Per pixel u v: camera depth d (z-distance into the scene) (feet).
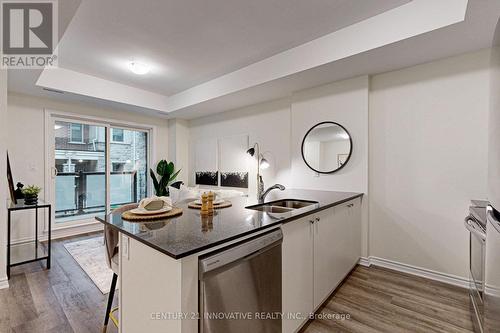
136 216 4.90
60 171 12.77
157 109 14.29
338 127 9.45
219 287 3.46
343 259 7.52
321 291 6.15
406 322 5.70
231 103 12.86
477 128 7.10
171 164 15.99
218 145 15.07
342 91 9.39
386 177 8.68
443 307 6.27
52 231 12.31
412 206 8.18
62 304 6.45
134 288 4.04
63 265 8.95
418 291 7.05
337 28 7.54
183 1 6.25
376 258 8.88
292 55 8.77
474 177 7.16
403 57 7.50
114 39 8.13
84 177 13.64
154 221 4.68
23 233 11.50
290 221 4.90
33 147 11.71
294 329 5.06
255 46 8.66
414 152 8.14
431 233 7.84
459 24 5.77
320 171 9.88
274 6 6.47
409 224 8.23
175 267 3.17
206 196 5.63
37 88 10.45
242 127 13.76
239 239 3.91
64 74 10.77
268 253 4.33
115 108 14.01
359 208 8.87
